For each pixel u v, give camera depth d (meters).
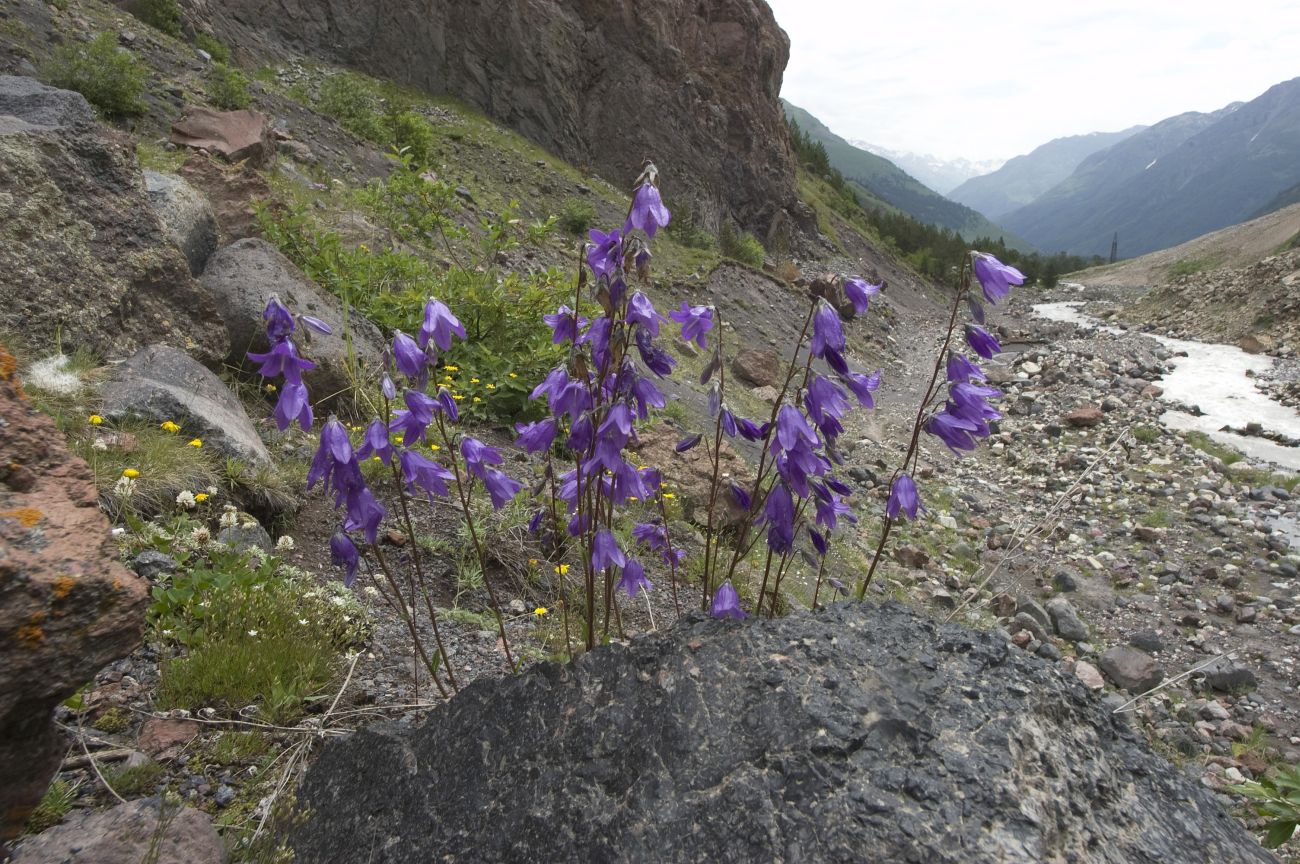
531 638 3.66
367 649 3.27
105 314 4.68
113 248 4.93
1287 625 7.97
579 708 1.79
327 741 2.51
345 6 25.61
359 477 2.04
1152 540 10.12
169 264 5.20
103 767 2.23
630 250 2.06
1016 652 1.79
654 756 1.63
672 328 13.99
